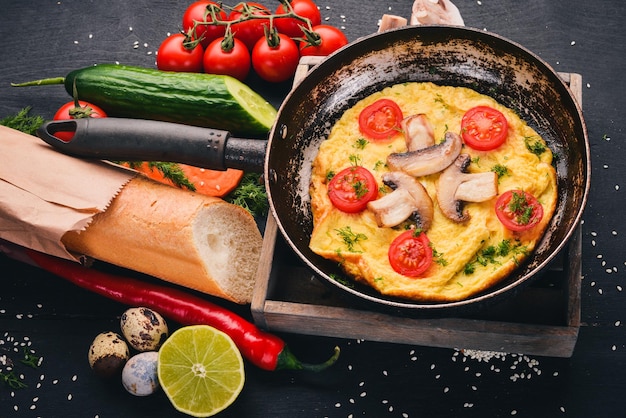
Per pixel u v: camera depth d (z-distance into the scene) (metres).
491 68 0.77
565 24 0.90
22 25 0.95
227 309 0.82
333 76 0.79
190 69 0.88
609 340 0.79
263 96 0.90
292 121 0.77
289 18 0.88
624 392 0.77
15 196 0.77
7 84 0.92
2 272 0.85
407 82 0.79
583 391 0.78
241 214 0.80
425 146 0.75
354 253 0.72
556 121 0.75
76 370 0.81
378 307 0.69
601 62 0.89
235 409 0.79
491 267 0.71
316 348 0.80
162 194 0.78
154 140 0.76
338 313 0.75
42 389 0.81
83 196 0.77
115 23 0.94
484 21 0.91
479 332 0.74
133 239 0.78
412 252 0.72
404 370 0.79
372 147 0.76
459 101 0.77
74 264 0.82
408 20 0.92
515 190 0.72
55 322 0.83
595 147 0.85
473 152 0.75
